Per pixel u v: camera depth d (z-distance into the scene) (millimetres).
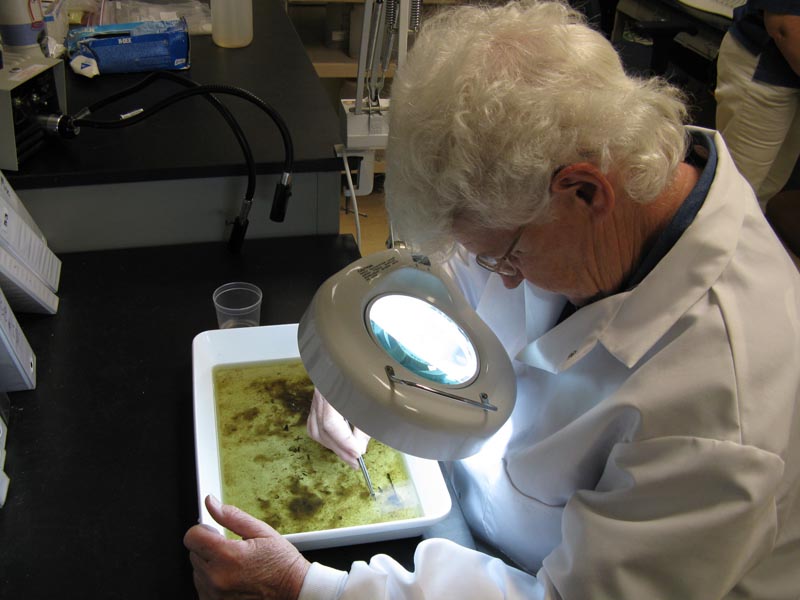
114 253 1254
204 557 766
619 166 679
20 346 991
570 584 712
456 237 753
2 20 1192
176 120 1328
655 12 2484
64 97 1271
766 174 2238
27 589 799
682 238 733
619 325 760
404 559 862
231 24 1617
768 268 742
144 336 1104
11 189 1108
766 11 1850
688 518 664
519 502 871
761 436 664
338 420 947
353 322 751
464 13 729
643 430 703
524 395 908
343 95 2555
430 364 767
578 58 671
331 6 2477
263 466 926
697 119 2504
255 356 1065
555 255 733
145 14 1696
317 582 758
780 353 695
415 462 931
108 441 952
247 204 1215
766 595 756
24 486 893
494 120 645
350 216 2387
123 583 812
